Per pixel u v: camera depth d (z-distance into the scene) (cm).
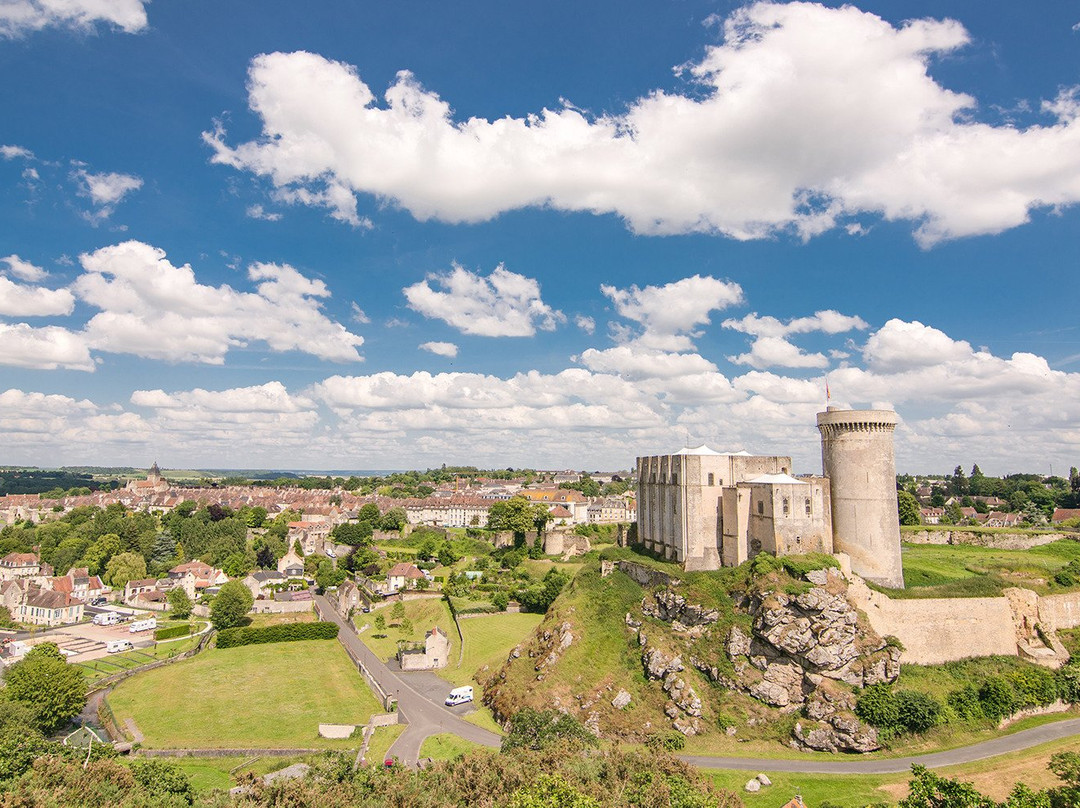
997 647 9719
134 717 10956
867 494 10469
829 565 9588
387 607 17100
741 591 9981
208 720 10756
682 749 8531
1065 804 5691
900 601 9519
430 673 12644
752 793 7250
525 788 5850
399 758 8769
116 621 17588
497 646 13338
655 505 13150
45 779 6419
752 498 10894
